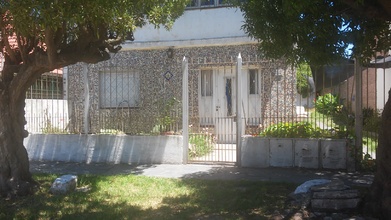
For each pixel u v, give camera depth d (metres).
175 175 8.60
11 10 5.34
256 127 9.77
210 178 8.25
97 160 10.20
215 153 10.12
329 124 9.14
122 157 10.07
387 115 5.66
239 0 7.61
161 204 6.48
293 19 6.23
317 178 8.02
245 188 7.32
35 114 10.94
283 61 9.26
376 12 5.54
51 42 6.39
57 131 10.69
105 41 7.38
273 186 7.38
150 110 10.70
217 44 12.59
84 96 10.39
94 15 5.66
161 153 9.87
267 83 10.80
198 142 10.12
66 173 8.96
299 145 9.03
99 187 7.59
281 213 5.87
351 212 5.73
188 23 12.91
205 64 9.85
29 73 6.91
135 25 7.99
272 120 9.69
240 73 9.37
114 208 6.29
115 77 11.91
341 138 8.83
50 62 6.62
